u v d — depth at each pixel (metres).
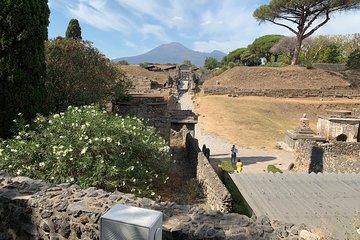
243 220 4.17
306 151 15.12
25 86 9.51
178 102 37.56
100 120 8.23
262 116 31.47
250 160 19.50
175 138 17.41
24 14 9.23
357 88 42.22
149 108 16.95
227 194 7.56
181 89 50.19
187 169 12.90
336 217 5.77
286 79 43.31
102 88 14.62
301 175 8.25
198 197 9.59
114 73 15.89
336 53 58.56
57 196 4.65
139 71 49.72
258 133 26.33
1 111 9.16
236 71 45.94
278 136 25.98
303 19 43.62
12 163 7.25
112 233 3.37
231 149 20.39
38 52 9.89
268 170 16.64
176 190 10.20
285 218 5.74
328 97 39.78
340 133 22.00
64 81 13.50
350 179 7.98
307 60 51.72
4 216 4.73
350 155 16.03
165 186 10.38
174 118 18.61
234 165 18.05
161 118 15.71
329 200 6.64
